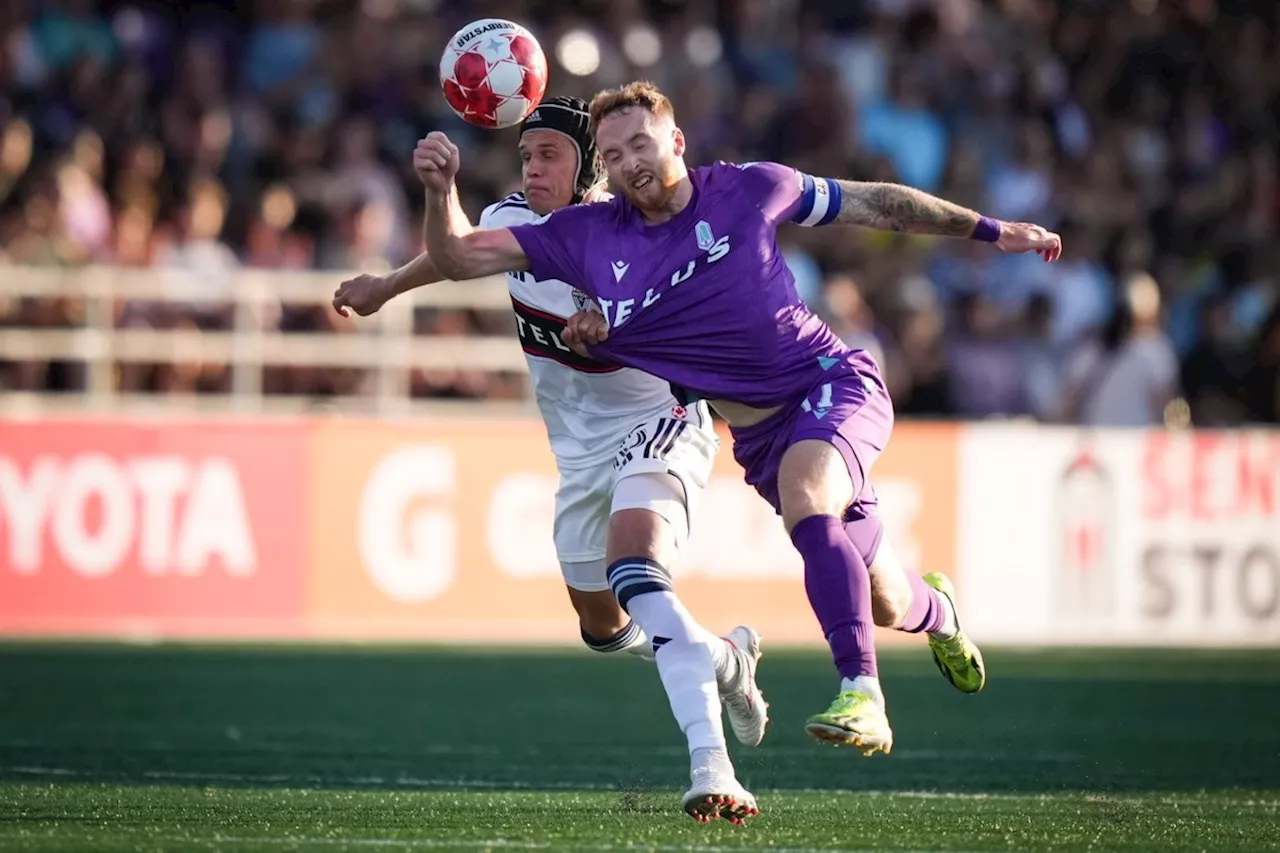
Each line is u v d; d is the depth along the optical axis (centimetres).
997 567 3788
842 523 1600
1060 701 2869
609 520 1736
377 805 1747
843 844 1524
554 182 1767
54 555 3512
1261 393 4566
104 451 3528
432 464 3638
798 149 4941
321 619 3594
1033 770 2127
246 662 3161
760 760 2170
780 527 3706
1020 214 4944
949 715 2680
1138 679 3195
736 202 1577
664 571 1620
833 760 2183
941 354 4431
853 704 1467
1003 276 4722
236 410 3953
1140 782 2036
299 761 2108
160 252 4212
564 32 5066
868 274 4647
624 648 1992
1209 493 3841
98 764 2047
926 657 3547
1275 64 5644
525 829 1585
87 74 4666
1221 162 5394
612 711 2650
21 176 4400
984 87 5256
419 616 3628
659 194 1552
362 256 4244
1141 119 5422
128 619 3531
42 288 3875
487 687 2908
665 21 5256
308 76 4866
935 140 5116
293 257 4309
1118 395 4219
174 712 2547
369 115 4819
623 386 1812
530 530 3669
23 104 4616
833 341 1620
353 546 3606
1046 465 3806
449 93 1764
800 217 1617
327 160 4603
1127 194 5150
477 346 4075
